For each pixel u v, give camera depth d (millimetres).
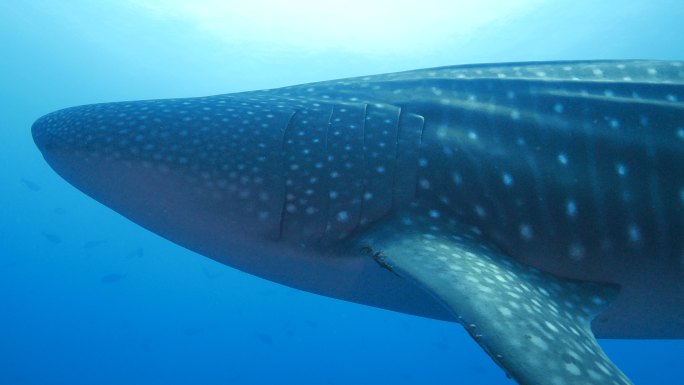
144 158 2119
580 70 2361
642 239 1923
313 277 2227
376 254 1754
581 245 1944
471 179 2018
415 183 2039
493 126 2143
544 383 1186
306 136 2166
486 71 2467
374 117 2213
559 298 1808
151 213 2221
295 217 2076
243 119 2232
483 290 1477
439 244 1784
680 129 2045
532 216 1964
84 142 2148
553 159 2035
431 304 2252
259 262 2250
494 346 1279
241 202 2098
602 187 1972
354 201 2043
